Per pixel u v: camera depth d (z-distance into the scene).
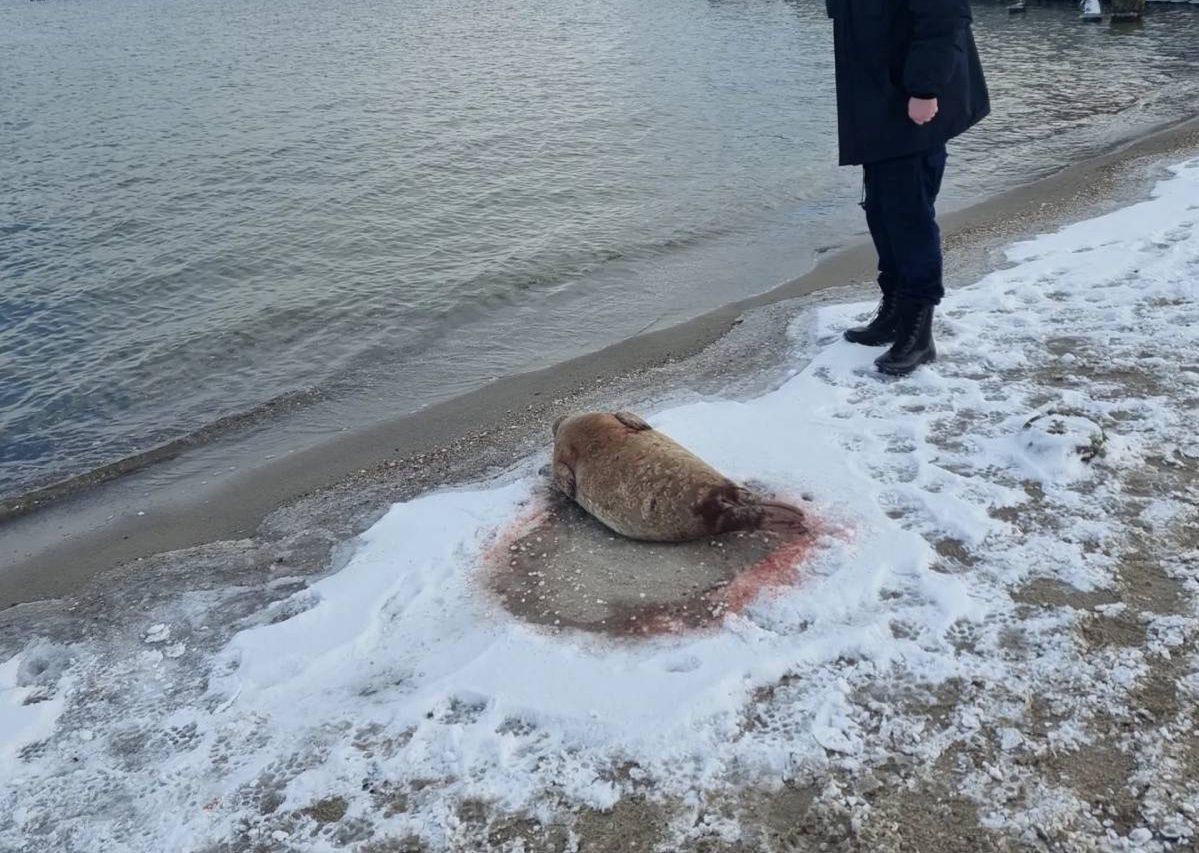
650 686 3.28
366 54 29.08
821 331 6.71
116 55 31.27
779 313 7.97
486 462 5.73
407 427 6.89
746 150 15.44
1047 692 3.09
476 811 2.91
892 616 3.52
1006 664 3.23
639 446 4.33
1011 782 2.78
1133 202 9.63
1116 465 4.34
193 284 10.56
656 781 2.92
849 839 2.65
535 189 13.72
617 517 4.26
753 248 10.77
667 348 7.76
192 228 12.53
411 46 30.48
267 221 12.70
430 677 3.52
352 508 5.38
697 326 8.24
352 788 3.06
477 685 3.40
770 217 11.99
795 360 6.35
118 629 4.29
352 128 18.28
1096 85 18.50
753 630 3.52
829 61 23.70
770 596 3.70
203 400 7.91
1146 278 6.55
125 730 3.53
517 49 28.75
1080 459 4.32
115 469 6.77
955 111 4.80
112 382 8.30
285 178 14.84
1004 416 4.94
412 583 4.14
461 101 20.62
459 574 4.16
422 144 16.64
